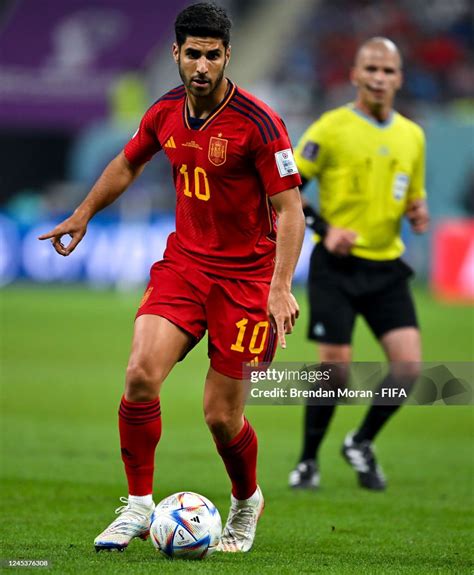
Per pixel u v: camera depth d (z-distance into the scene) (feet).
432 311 220.23
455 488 84.69
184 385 145.59
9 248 271.28
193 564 52.95
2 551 56.44
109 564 52.34
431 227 253.65
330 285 82.99
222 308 56.24
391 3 342.64
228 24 53.42
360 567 54.49
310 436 82.99
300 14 347.56
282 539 63.62
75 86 317.63
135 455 55.88
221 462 94.07
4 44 327.26
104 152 287.89
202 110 55.06
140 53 324.39
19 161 323.16
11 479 82.74
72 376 147.33
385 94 83.61
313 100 312.71
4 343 177.17
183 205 56.95
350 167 83.51
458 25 334.65
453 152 252.62
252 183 55.72
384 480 84.23
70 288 267.39
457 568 54.95
